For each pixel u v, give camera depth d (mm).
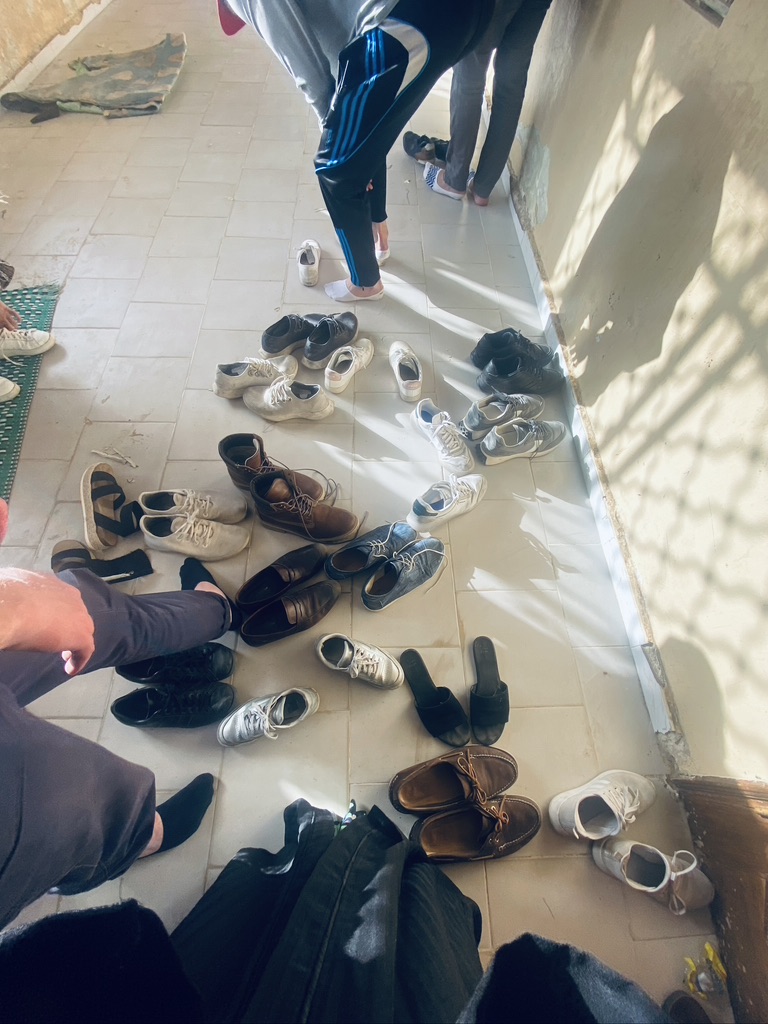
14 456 1722
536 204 2232
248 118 2889
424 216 2469
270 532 1613
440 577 1545
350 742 1316
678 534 1273
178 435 1790
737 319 1094
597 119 1707
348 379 1890
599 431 1667
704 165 1196
